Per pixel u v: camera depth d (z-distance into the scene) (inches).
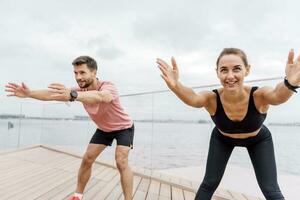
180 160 139.3
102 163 175.0
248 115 61.3
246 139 66.2
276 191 62.1
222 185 122.8
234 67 57.5
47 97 72.2
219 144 69.2
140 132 158.9
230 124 63.5
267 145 66.4
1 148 230.7
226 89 59.2
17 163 172.7
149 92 155.6
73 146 220.4
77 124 217.5
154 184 134.8
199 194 67.9
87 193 115.4
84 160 92.7
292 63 52.5
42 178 137.3
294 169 102.7
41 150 235.5
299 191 97.7
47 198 104.8
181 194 121.9
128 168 90.3
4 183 123.7
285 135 104.2
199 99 61.9
